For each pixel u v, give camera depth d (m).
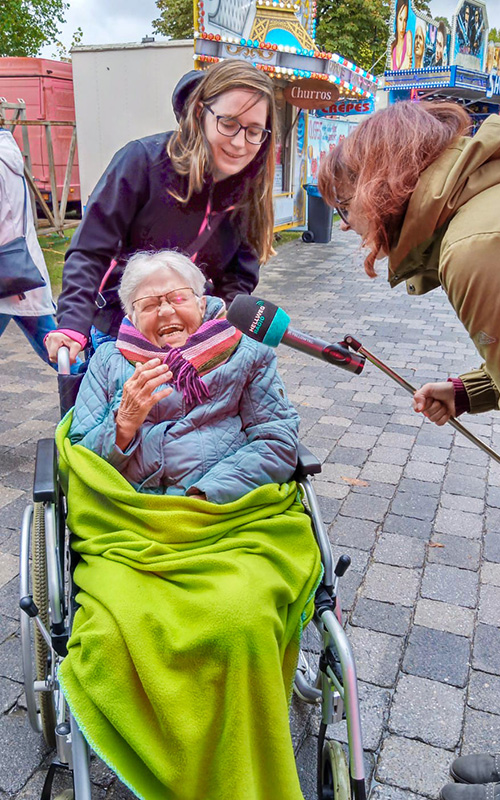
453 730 2.33
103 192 2.40
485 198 1.53
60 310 2.38
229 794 1.57
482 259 1.47
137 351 2.12
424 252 1.70
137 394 1.89
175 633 1.62
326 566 1.92
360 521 3.57
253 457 2.01
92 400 2.10
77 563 1.97
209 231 2.56
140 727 1.59
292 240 12.81
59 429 2.11
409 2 16.91
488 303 1.50
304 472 2.08
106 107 10.09
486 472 4.15
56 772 2.16
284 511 2.00
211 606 1.62
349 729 1.68
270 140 2.43
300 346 1.90
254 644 1.60
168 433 2.06
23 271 3.70
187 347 2.11
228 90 2.23
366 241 1.68
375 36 26.89
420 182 1.57
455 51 18.36
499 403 2.12
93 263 2.43
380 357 6.20
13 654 2.63
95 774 2.16
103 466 1.94
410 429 4.73
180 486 2.02
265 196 2.55
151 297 2.11
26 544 2.04
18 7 17.23
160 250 2.47
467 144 1.56
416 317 7.66
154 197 2.44
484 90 18.50
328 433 4.62
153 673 1.58
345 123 14.34
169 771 1.57
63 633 1.79
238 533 1.89
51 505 1.88
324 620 1.80
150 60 9.62
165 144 2.41
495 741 2.29
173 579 1.75
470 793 1.98
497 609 2.93
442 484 3.99
